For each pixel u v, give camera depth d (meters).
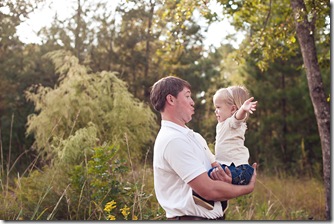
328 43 10.80
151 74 17.19
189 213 3.27
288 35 10.70
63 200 6.81
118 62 16.95
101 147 6.36
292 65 16.81
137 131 10.48
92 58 16.89
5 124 15.62
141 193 6.09
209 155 3.48
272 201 10.54
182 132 3.31
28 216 6.77
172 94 3.36
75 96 10.49
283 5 11.13
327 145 8.88
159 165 3.33
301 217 9.28
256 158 17.36
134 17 16.48
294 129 17.11
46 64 16.67
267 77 17.31
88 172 6.24
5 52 16.44
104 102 10.62
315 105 9.02
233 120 3.56
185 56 17.22
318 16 9.80
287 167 16.70
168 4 10.56
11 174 11.36
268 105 17.28
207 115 18.11
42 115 10.69
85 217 6.62
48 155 9.40
